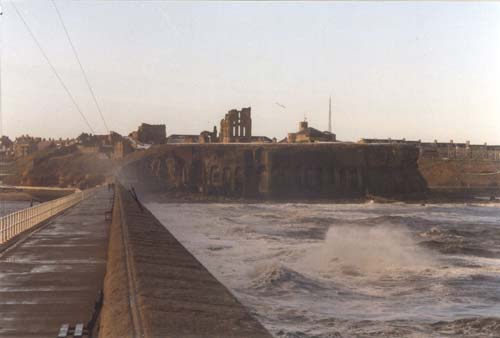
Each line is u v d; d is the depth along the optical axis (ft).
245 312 27.32
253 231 191.11
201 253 122.62
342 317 61.11
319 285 78.69
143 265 40.68
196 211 385.09
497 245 142.92
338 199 633.61
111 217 125.18
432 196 640.58
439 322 59.06
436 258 115.75
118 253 50.14
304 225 226.38
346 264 99.55
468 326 57.52
